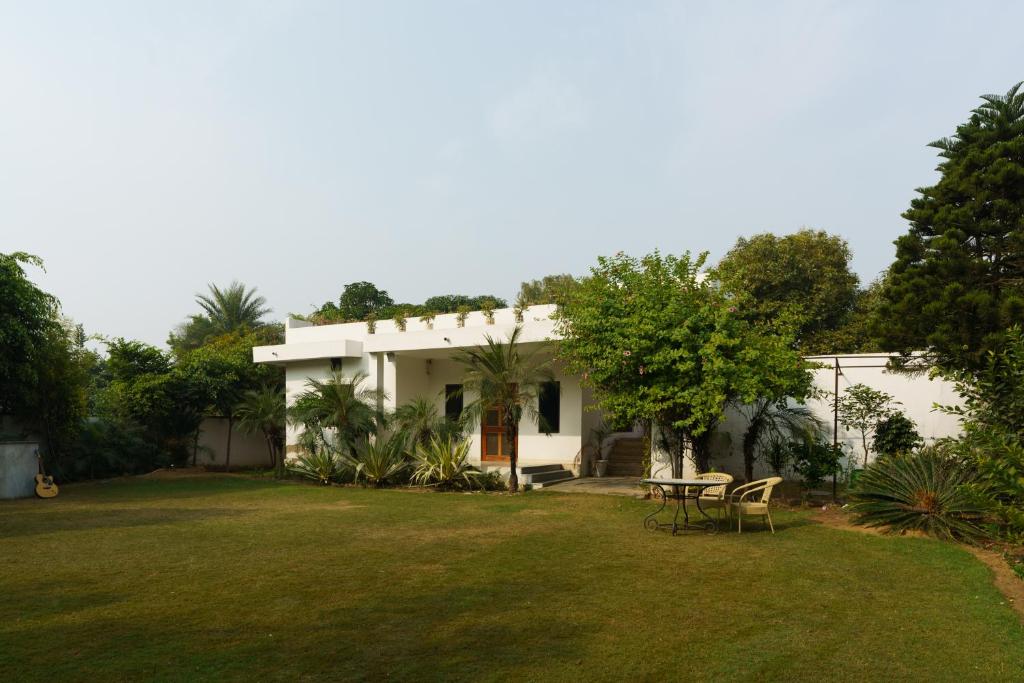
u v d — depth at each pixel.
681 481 9.47
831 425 14.57
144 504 13.31
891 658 4.63
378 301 43.09
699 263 12.67
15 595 6.32
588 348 12.28
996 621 5.41
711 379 11.05
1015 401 7.34
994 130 11.93
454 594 6.30
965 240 11.90
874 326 12.66
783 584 6.61
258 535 9.52
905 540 8.65
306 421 18.02
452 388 20.16
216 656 4.69
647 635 5.13
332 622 5.46
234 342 33.06
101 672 4.39
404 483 16.53
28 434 18.02
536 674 4.37
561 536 9.28
